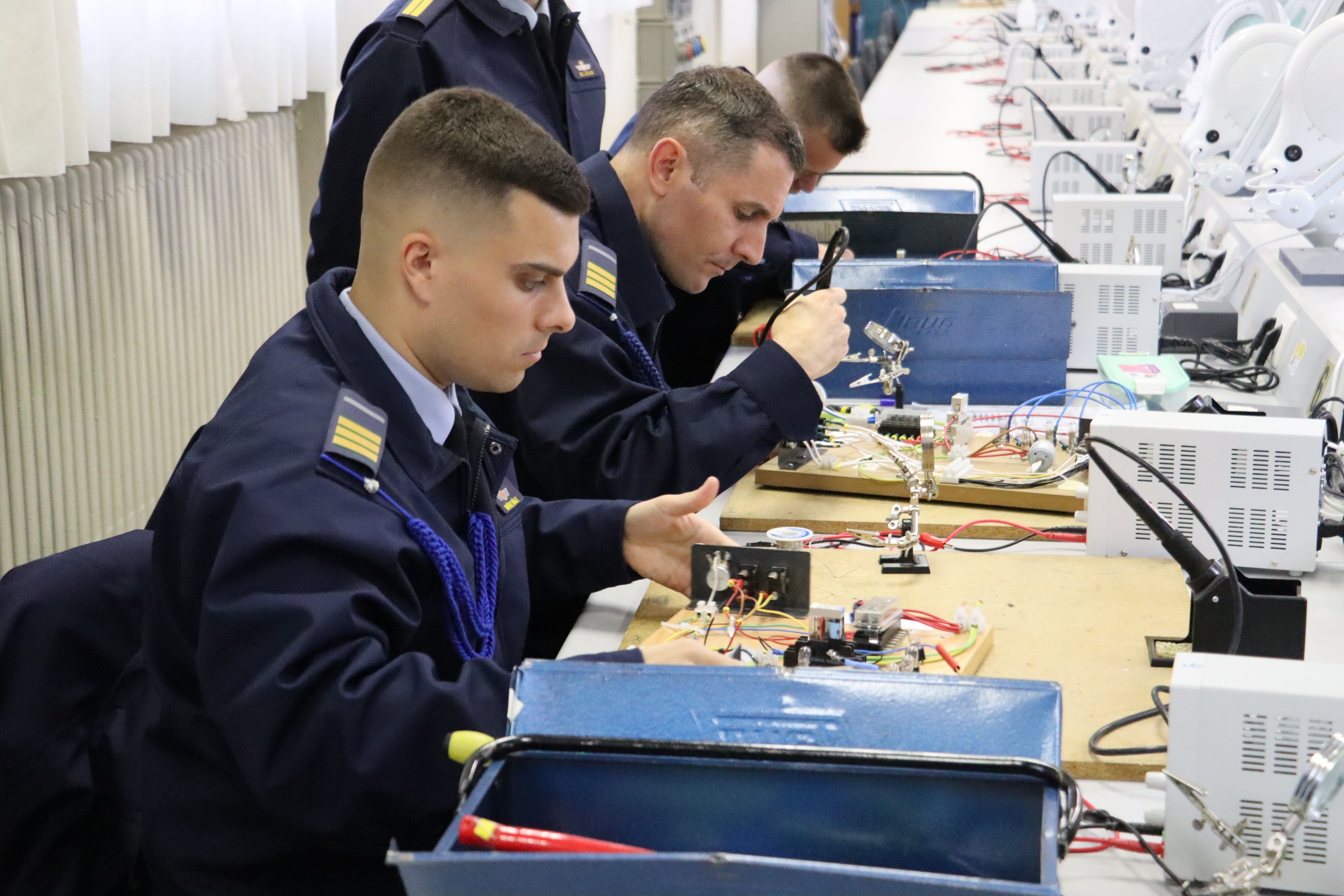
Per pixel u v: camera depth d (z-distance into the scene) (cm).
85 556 123
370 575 105
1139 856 100
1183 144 262
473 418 131
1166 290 270
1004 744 81
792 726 84
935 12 1045
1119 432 148
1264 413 203
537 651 165
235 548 102
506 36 228
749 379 167
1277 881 95
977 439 188
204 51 266
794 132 179
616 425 165
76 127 211
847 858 79
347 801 98
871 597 140
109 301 243
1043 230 321
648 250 181
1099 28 543
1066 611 136
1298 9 304
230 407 115
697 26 711
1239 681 95
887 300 211
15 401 216
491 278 115
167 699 115
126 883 123
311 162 354
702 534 142
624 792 80
